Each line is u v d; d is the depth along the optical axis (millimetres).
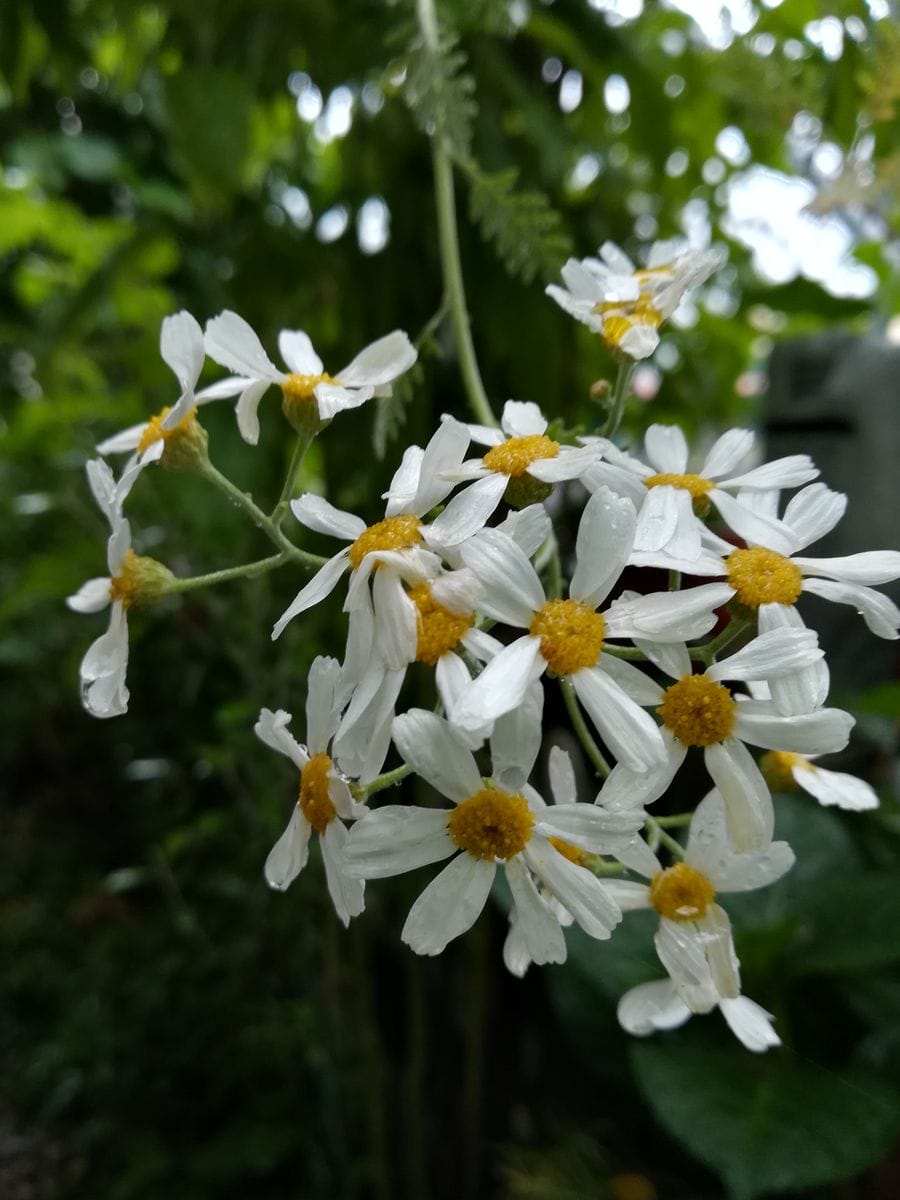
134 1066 351
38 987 408
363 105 241
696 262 136
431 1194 287
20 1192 334
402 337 143
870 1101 173
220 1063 339
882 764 260
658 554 113
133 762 408
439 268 237
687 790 186
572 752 235
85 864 477
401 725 104
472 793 106
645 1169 274
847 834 230
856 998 207
